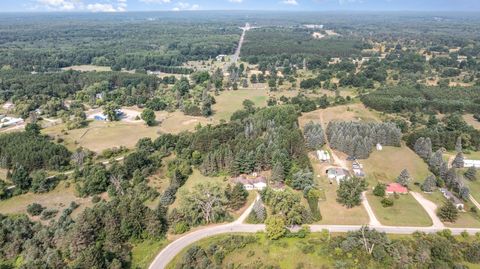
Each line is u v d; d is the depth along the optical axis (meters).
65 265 87.19
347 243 93.25
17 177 129.88
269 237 98.62
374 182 132.12
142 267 91.19
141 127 198.62
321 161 147.62
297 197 111.00
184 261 88.75
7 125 198.75
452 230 104.62
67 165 149.25
